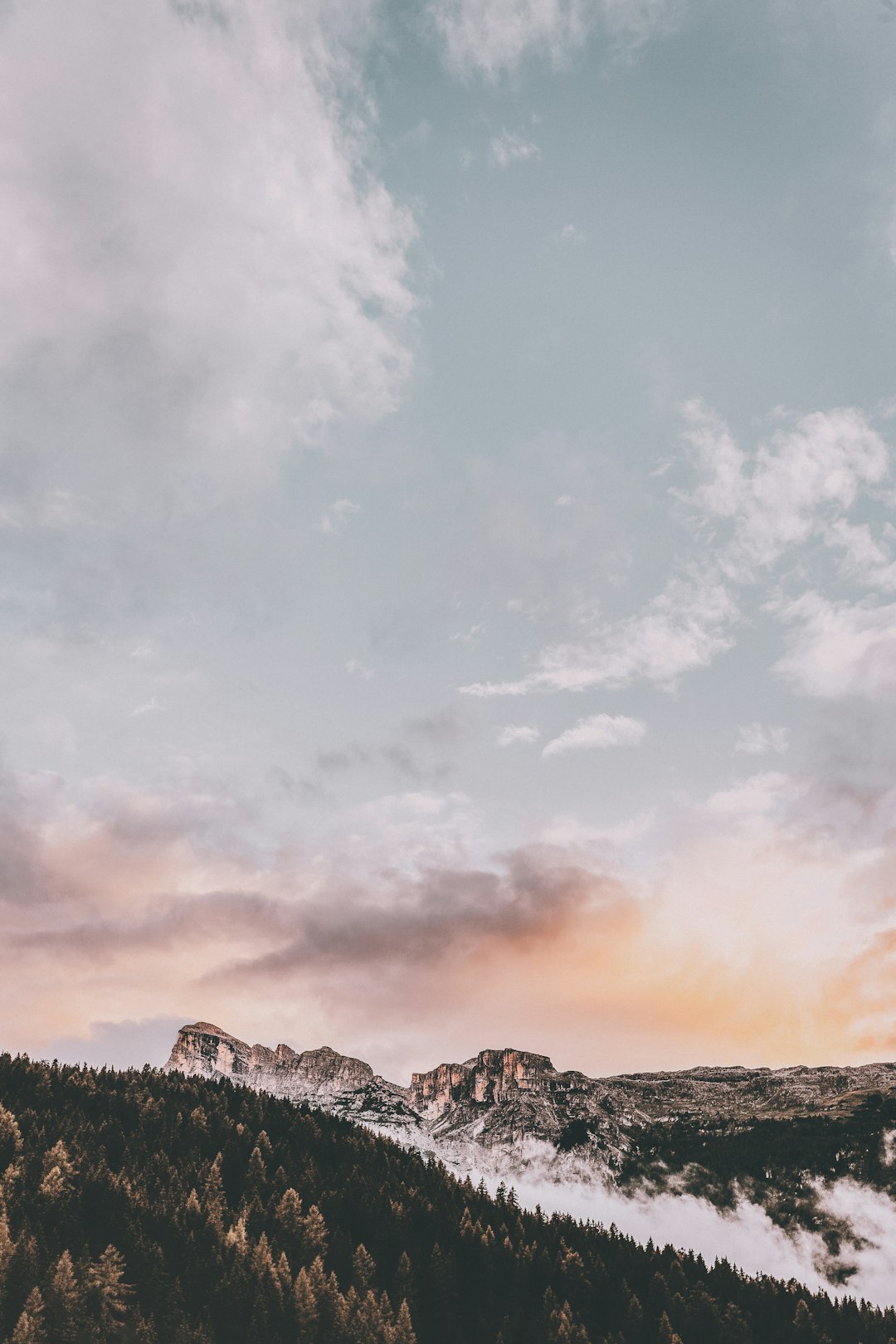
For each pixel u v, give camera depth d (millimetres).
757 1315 179000
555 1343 150750
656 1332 164125
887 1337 173250
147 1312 134375
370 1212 183875
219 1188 174375
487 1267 174125
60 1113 199125
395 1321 146500
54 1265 133125
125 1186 163000
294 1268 158125
